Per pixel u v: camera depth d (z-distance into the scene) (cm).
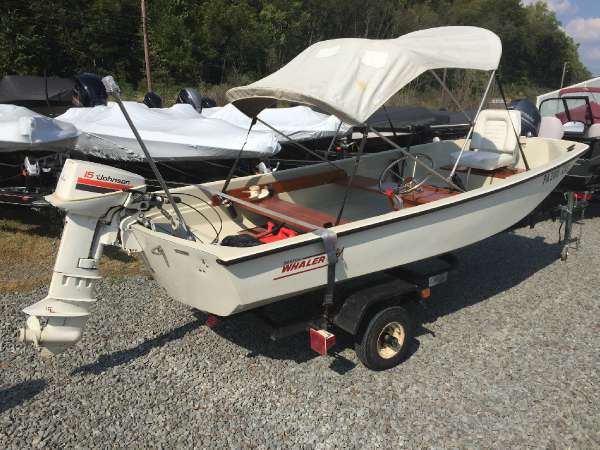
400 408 319
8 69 2164
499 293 489
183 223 355
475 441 291
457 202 388
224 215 444
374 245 349
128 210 329
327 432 296
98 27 2478
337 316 338
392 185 497
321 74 363
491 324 428
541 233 677
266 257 295
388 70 355
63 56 2377
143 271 516
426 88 1836
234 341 394
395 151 595
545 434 297
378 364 354
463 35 440
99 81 920
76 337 316
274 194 486
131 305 443
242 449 282
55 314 304
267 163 716
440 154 646
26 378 340
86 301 317
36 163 579
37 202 556
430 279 385
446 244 405
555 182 512
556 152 603
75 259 311
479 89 1348
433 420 308
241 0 3284
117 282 488
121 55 2597
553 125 795
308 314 350
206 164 696
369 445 287
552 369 361
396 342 363
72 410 310
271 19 3375
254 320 351
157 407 316
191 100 1022
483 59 417
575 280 520
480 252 603
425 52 390
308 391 335
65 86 1103
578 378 350
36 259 535
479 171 587
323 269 326
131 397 324
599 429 301
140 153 632
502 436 295
